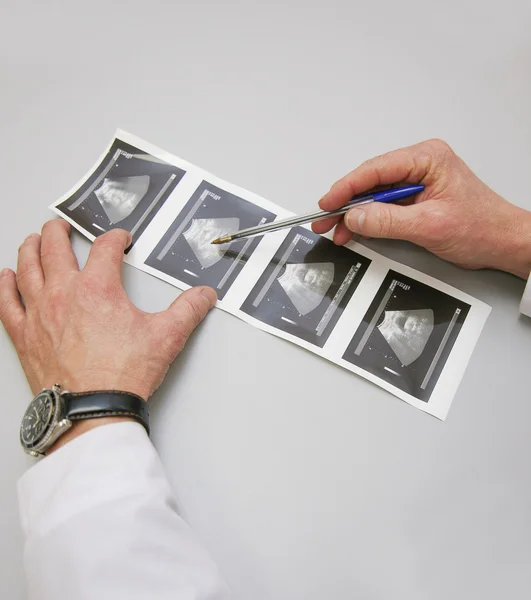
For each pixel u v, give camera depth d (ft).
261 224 2.41
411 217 2.19
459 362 2.23
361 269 2.35
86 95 2.65
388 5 2.85
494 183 2.52
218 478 2.04
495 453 2.11
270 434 2.10
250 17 2.82
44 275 2.24
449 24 2.82
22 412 2.13
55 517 1.65
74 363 1.98
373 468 2.07
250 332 2.24
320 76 2.71
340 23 2.82
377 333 2.25
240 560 1.95
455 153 2.52
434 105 2.66
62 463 1.76
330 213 2.28
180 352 2.21
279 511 2.01
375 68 2.73
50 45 2.73
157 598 1.58
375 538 1.99
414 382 2.19
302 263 2.35
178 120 2.61
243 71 2.71
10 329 2.19
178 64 2.72
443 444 2.12
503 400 2.18
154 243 2.37
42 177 2.51
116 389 1.93
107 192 2.46
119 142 2.55
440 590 1.95
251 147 2.57
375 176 2.25
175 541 1.71
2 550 1.97
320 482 2.05
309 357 2.22
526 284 2.26
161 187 2.47
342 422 2.13
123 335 2.05
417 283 2.34
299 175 2.52
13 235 2.41
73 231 2.40
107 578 1.57
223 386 2.16
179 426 2.10
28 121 2.60
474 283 2.36
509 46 2.78
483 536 2.02
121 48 2.74
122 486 1.70
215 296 2.26
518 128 2.62
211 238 2.38
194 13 2.82
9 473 2.06
